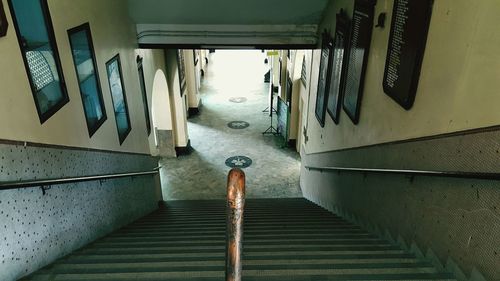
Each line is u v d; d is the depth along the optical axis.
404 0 3.57
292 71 11.38
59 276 2.66
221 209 7.27
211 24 7.63
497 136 2.18
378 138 4.29
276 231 4.29
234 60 22.98
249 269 2.69
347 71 5.65
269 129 13.61
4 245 2.47
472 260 2.39
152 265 2.84
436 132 2.98
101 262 3.04
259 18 7.54
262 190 9.95
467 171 2.47
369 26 4.59
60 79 3.78
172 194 9.73
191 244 3.63
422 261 2.94
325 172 6.96
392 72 3.83
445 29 2.88
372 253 3.17
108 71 5.48
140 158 6.79
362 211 4.68
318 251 3.24
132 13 7.19
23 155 2.79
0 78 2.72
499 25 2.26
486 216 2.27
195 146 12.37
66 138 3.79
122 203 5.33
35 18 3.39
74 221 3.63
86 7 4.71
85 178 3.62
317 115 7.97
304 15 7.47
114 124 5.57
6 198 2.51
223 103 16.09
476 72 2.46
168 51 10.59
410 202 3.31
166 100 10.88
